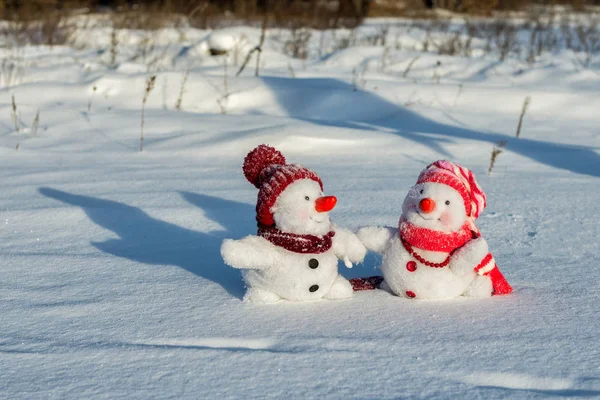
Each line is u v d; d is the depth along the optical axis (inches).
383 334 61.4
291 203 65.1
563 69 207.8
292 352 59.1
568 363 57.9
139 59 229.0
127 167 106.0
